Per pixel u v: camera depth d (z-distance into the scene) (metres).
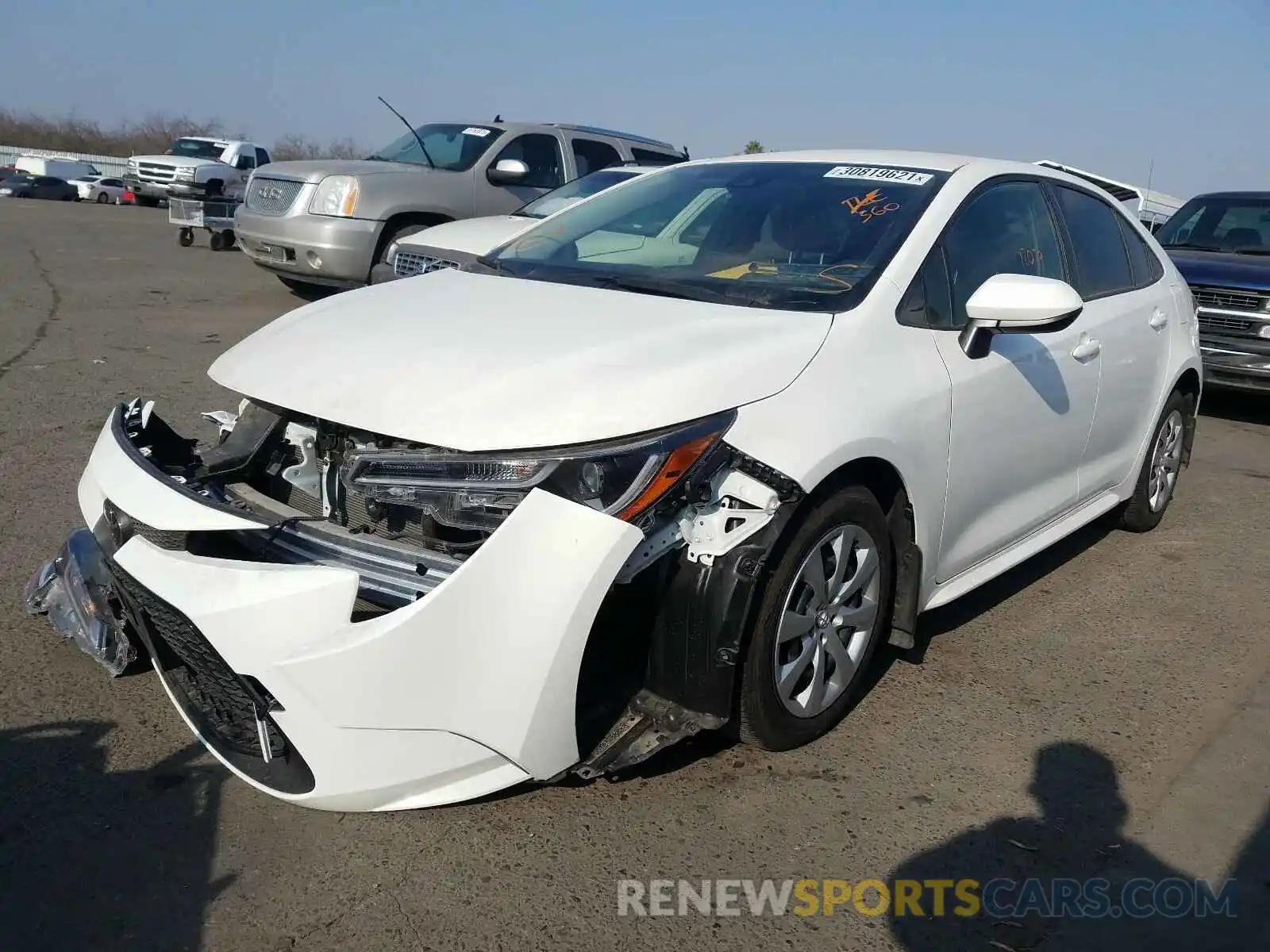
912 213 3.52
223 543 2.78
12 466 5.16
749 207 3.77
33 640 3.50
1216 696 3.65
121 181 42.09
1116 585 4.65
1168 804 2.98
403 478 2.51
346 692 2.34
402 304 3.27
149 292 11.12
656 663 2.71
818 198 3.72
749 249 3.55
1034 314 3.12
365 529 2.73
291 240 9.46
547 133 10.53
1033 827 2.84
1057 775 3.09
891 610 3.32
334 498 2.77
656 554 2.55
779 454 2.67
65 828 2.61
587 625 2.40
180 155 23.48
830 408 2.84
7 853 2.51
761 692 2.85
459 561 2.51
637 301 3.20
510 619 2.37
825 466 2.74
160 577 2.52
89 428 5.91
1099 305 4.33
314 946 2.28
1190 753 3.26
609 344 2.78
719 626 2.62
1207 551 5.16
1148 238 5.01
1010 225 3.89
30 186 39.59
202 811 2.70
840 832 2.76
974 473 3.47
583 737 2.64
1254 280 7.86
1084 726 3.39
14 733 2.99
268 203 9.76
